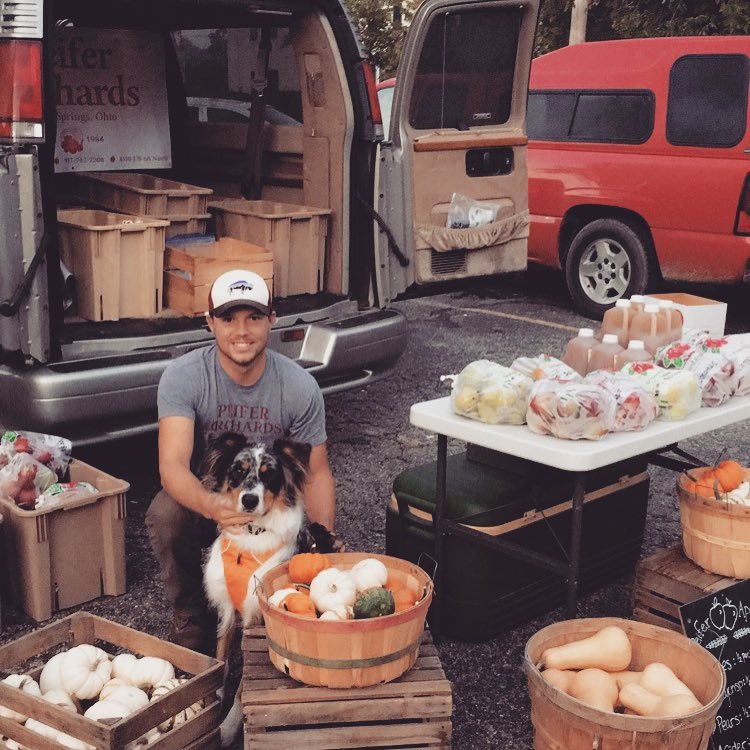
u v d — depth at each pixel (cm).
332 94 467
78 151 562
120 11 542
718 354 328
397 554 346
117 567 351
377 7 1532
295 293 484
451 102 489
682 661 265
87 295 421
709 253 691
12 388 365
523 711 295
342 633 235
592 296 782
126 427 381
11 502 333
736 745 274
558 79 770
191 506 276
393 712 243
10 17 342
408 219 482
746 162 662
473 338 722
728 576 311
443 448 316
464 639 331
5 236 351
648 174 714
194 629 310
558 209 781
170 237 469
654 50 711
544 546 342
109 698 252
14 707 247
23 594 337
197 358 293
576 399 281
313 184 492
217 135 575
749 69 658
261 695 240
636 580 324
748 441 534
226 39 544
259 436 296
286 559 278
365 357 460
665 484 473
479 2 471
